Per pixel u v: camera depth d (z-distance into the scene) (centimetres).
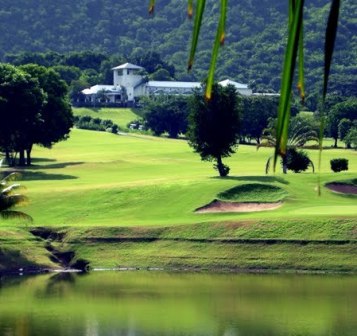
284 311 14825
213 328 13575
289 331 13188
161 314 14862
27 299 16550
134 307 15575
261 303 15638
